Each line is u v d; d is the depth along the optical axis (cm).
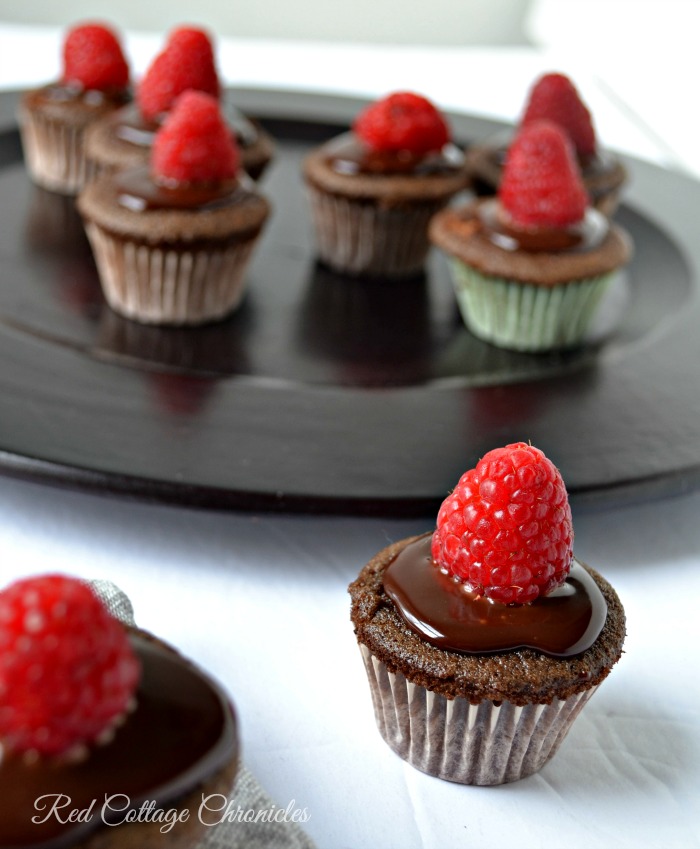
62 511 36
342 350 43
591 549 36
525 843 29
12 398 36
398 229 47
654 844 29
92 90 52
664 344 41
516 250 43
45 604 25
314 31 95
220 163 44
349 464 35
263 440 36
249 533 35
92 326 43
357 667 32
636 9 88
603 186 49
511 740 30
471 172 51
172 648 28
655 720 32
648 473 35
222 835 28
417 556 31
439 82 72
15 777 25
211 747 26
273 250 49
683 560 36
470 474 30
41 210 51
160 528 35
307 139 60
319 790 30
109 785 25
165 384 38
